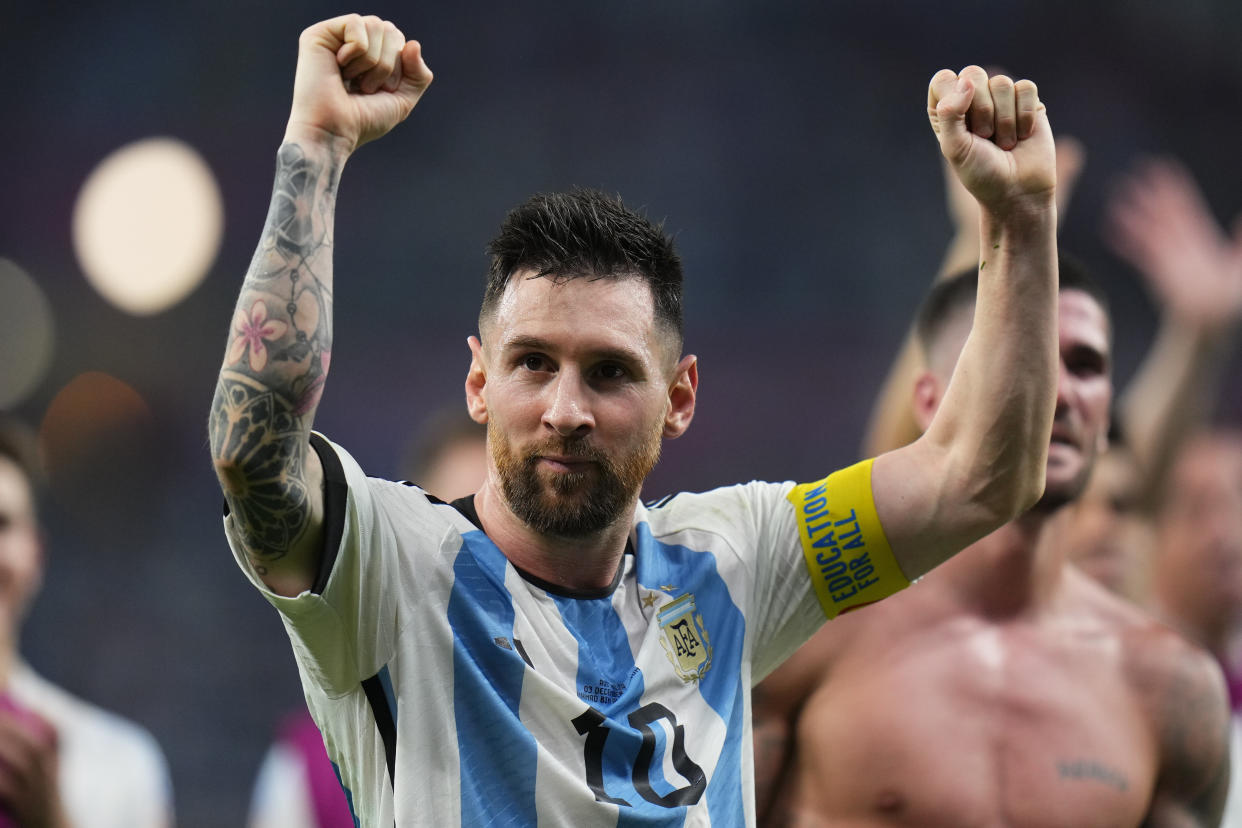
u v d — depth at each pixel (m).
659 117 56.94
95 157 56.12
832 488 8.51
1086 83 56.47
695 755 7.60
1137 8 55.97
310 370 6.77
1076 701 10.95
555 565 7.64
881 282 55.16
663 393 7.59
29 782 14.91
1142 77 56.28
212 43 56.78
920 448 8.48
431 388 53.75
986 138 8.11
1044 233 8.16
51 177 55.88
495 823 7.09
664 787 7.42
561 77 57.34
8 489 14.78
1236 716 15.53
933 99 8.11
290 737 15.19
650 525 8.28
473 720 7.23
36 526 15.22
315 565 6.96
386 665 7.24
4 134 55.97
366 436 53.19
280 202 6.89
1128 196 55.00
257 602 47.03
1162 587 17.08
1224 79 56.12
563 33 57.47
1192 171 55.75
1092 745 10.82
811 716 11.02
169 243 43.19
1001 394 8.11
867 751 10.78
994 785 10.66
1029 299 8.17
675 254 7.84
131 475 50.53
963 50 56.41
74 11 56.44
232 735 44.53
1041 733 10.80
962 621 11.17
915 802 10.63
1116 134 55.88
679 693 7.74
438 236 55.56
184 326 53.50
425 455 15.34
